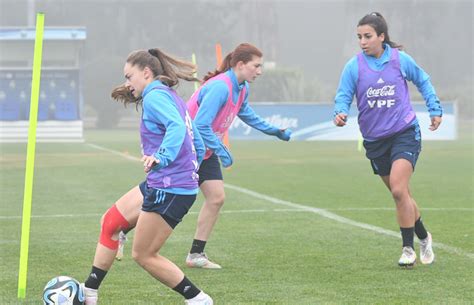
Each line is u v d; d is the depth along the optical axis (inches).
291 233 1136.8
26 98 4160.9
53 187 1814.7
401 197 876.6
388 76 893.2
